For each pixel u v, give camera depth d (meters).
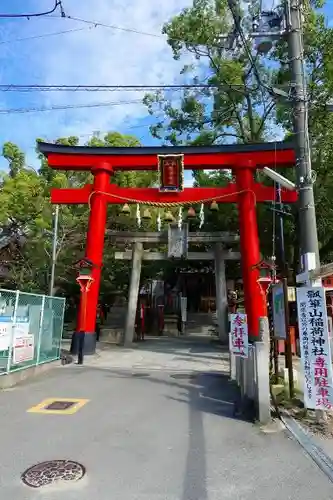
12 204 17.69
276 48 17.83
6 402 7.91
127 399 8.26
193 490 4.19
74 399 8.20
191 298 37.06
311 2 16.66
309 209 8.11
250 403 7.27
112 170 16.25
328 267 6.49
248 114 21.78
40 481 4.33
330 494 4.15
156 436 5.93
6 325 9.79
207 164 16.05
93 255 15.24
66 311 29.17
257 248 15.32
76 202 16.08
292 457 5.17
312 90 16.05
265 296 13.98
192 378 10.79
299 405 7.63
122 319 30.34
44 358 12.09
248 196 15.68
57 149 16.03
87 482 4.34
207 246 26.59
